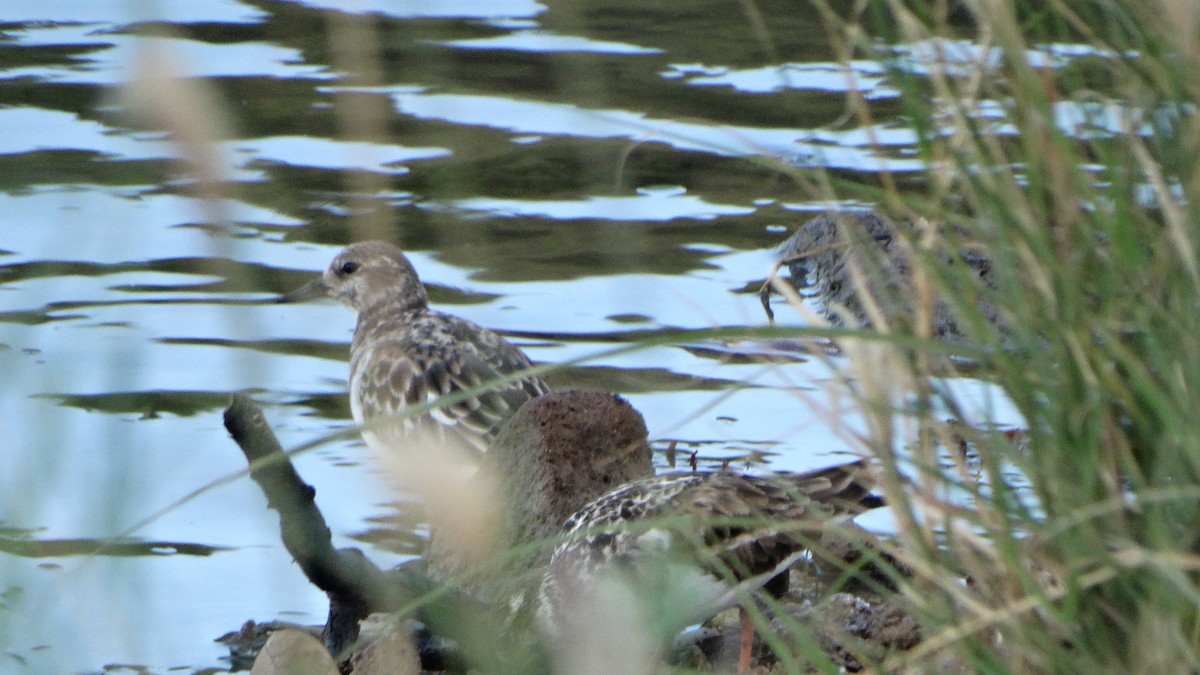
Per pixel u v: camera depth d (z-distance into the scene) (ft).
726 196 64.49
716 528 34.99
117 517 27.53
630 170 65.82
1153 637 20.27
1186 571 20.42
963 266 22.89
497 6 87.10
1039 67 25.09
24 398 41.68
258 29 84.07
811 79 75.25
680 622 26.45
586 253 59.11
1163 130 23.27
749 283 57.16
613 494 36.68
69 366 47.55
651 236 60.90
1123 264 21.88
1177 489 19.83
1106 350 21.80
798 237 59.36
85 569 32.12
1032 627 21.91
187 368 48.60
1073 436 21.31
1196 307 21.22
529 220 61.46
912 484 23.26
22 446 33.24
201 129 19.74
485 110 70.69
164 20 19.80
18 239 57.82
